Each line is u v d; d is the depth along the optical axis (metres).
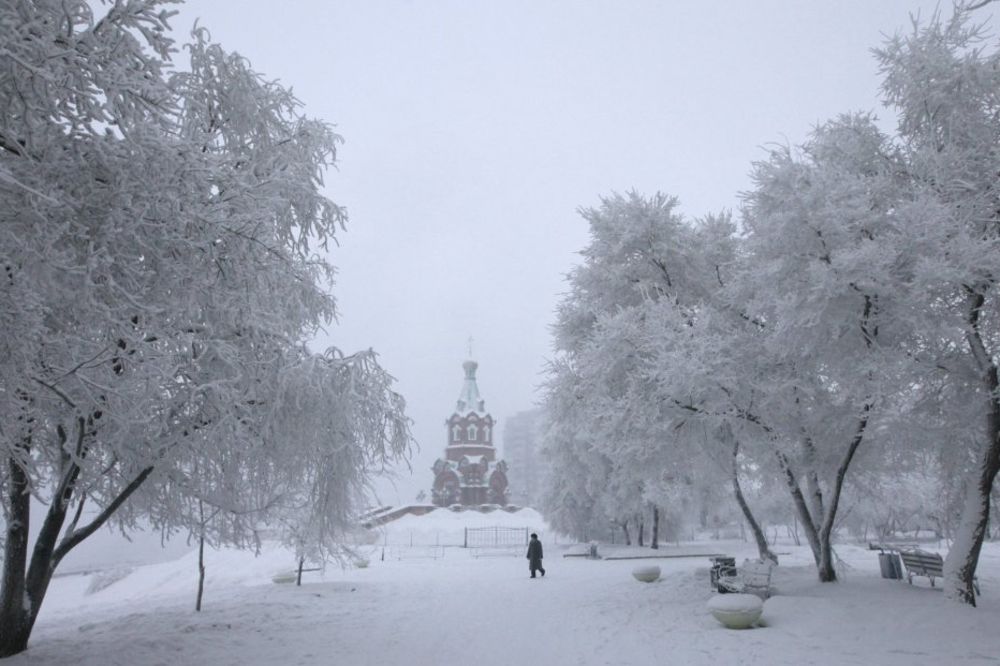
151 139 6.22
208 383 8.31
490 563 29.53
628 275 19.06
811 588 14.01
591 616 13.51
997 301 12.30
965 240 10.90
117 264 6.38
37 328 5.58
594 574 22.41
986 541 30.55
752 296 15.41
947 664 8.48
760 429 14.99
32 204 5.62
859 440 13.57
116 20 6.29
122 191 6.15
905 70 13.19
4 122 5.76
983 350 12.02
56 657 9.87
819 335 12.34
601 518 38.09
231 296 8.04
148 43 6.52
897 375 11.88
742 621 11.25
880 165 13.84
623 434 16.08
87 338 6.96
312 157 11.84
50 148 5.96
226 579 25.92
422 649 10.63
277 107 11.33
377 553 37.25
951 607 11.09
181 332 7.73
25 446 8.27
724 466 17.69
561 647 10.57
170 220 6.61
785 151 13.32
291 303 11.28
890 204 13.16
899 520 37.84
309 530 13.95
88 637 11.72
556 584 19.56
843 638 10.15
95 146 6.03
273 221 9.87
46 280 5.69
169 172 6.46
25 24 5.33
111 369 7.42
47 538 10.30
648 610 13.91
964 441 13.33
